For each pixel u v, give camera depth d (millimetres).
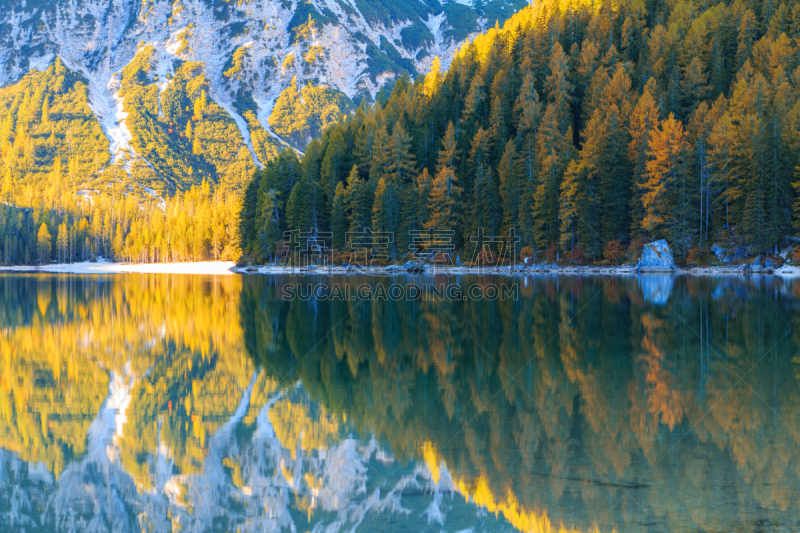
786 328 28172
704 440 12625
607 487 10398
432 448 12531
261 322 33875
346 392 17375
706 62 102375
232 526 9375
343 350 24391
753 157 68000
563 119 95875
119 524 9453
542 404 15703
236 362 22094
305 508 9953
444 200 91062
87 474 11562
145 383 18828
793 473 10805
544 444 12578
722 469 11055
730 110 79375
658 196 73875
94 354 23953
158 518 9805
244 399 16781
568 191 76750
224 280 79875
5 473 11648
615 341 25484
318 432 13742
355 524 9266
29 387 18312
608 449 12242
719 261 71562
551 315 35062
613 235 77500
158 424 14586
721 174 73000
